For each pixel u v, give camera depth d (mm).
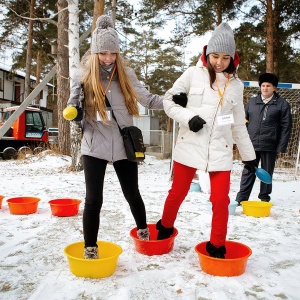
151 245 2857
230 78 2768
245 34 17109
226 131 2699
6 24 20281
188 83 2820
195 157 2686
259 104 4883
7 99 29422
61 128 12234
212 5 15633
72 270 2467
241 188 4977
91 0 16344
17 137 14766
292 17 16781
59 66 11797
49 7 19609
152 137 18766
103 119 2557
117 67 2652
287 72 19641
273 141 4809
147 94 2836
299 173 10344
